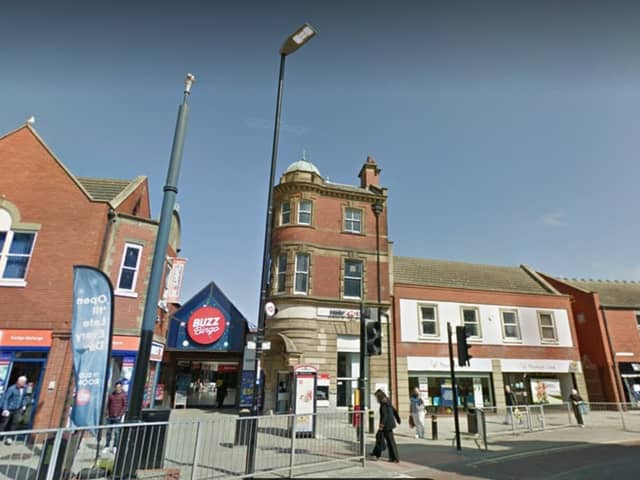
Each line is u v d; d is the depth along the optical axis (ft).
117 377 45.65
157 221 51.60
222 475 23.41
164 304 57.72
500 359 68.54
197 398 75.10
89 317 25.35
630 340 78.89
